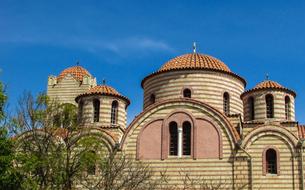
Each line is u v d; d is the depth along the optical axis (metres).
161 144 51.97
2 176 38.22
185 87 57.97
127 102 61.25
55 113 47.91
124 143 52.56
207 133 51.44
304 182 48.44
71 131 47.75
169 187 50.31
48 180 43.94
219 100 57.97
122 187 46.12
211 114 51.81
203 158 50.69
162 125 52.53
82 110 59.28
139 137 52.59
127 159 51.16
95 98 59.19
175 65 60.44
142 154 51.94
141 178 48.75
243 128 51.94
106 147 52.81
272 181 49.06
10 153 39.66
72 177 46.44
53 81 77.44
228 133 50.88
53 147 46.84
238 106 59.62
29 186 40.69
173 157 51.28
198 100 54.66
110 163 47.19
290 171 49.16
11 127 44.72
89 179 48.31
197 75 58.12
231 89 59.28
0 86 39.22
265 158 49.88
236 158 49.91
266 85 55.41
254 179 49.31
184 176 50.50
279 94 54.94
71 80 76.94
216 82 58.41
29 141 45.84
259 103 55.03
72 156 48.06
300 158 49.19
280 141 50.22
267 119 54.31
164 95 58.72
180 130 52.00
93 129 53.78
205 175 50.16
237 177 49.41
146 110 53.19
